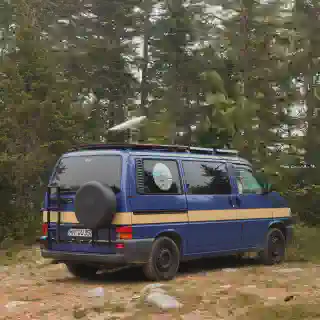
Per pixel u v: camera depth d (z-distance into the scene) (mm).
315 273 10430
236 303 7305
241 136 14656
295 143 15078
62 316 6875
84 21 34156
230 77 17672
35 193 17859
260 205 11664
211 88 15547
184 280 9586
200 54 31234
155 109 29156
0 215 16906
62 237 9609
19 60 18531
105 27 34781
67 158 9891
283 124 15586
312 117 16688
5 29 28453
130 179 9203
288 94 16828
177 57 32312
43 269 11578
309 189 15578
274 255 11922
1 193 17078
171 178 9891
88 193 9062
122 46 33688
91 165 9531
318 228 16359
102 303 7508
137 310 7047
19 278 10344
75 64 31406
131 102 32938
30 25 19641
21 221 17125
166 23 33438
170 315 6738
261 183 11898
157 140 15930
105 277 10273
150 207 9375
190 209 10086
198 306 7207
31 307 7383
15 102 17594
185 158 10312
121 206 9047
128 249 8984
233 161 11398
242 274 10398
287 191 14508
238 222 11070
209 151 11031
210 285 8992
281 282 9211
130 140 16000
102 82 32469
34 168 17016
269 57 18500
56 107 18516
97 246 9227
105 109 31859
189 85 30125
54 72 19266
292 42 19766
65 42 32031
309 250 13305
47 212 9828
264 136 14750
